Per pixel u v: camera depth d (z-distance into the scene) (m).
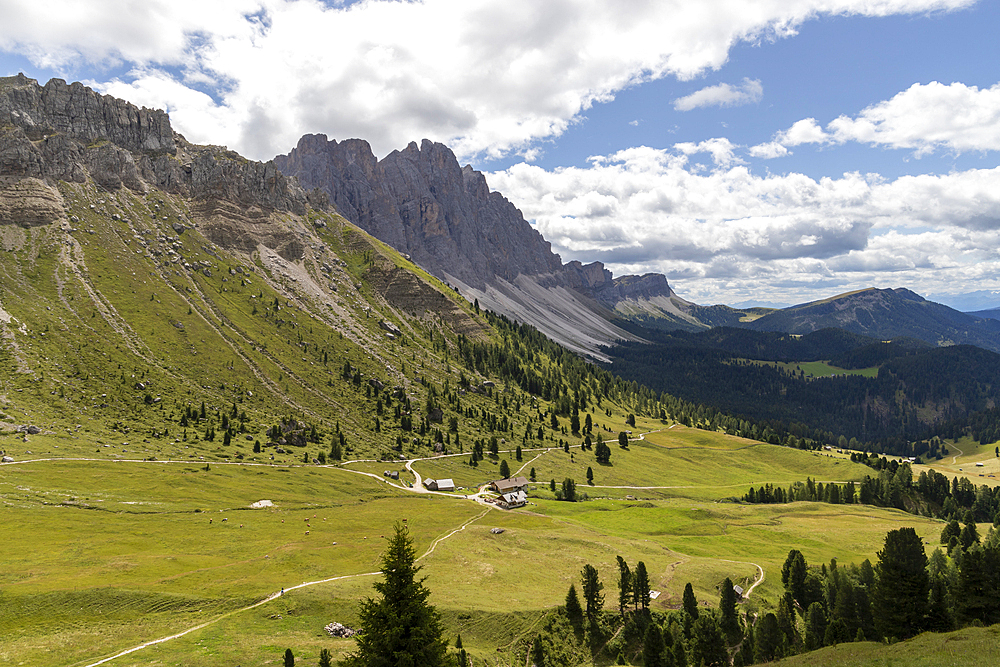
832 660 58.78
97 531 110.56
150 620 78.50
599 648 90.69
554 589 106.88
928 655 51.03
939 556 117.94
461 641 85.12
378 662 36.28
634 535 149.62
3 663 64.75
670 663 85.50
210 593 87.62
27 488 122.50
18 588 82.00
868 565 114.62
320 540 120.06
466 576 109.31
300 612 84.81
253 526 125.69
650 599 104.06
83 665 65.56
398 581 38.22
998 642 49.00
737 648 93.19
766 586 115.62
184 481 145.25
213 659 68.56
